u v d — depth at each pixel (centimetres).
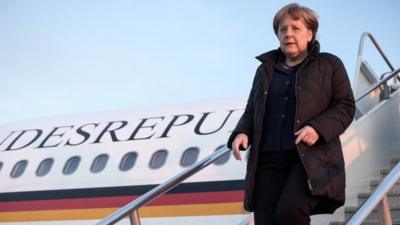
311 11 340
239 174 977
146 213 1041
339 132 318
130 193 1088
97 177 1152
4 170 1315
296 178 313
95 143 1228
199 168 466
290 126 329
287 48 338
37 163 1276
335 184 310
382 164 685
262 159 337
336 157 319
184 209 1005
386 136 712
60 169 1223
